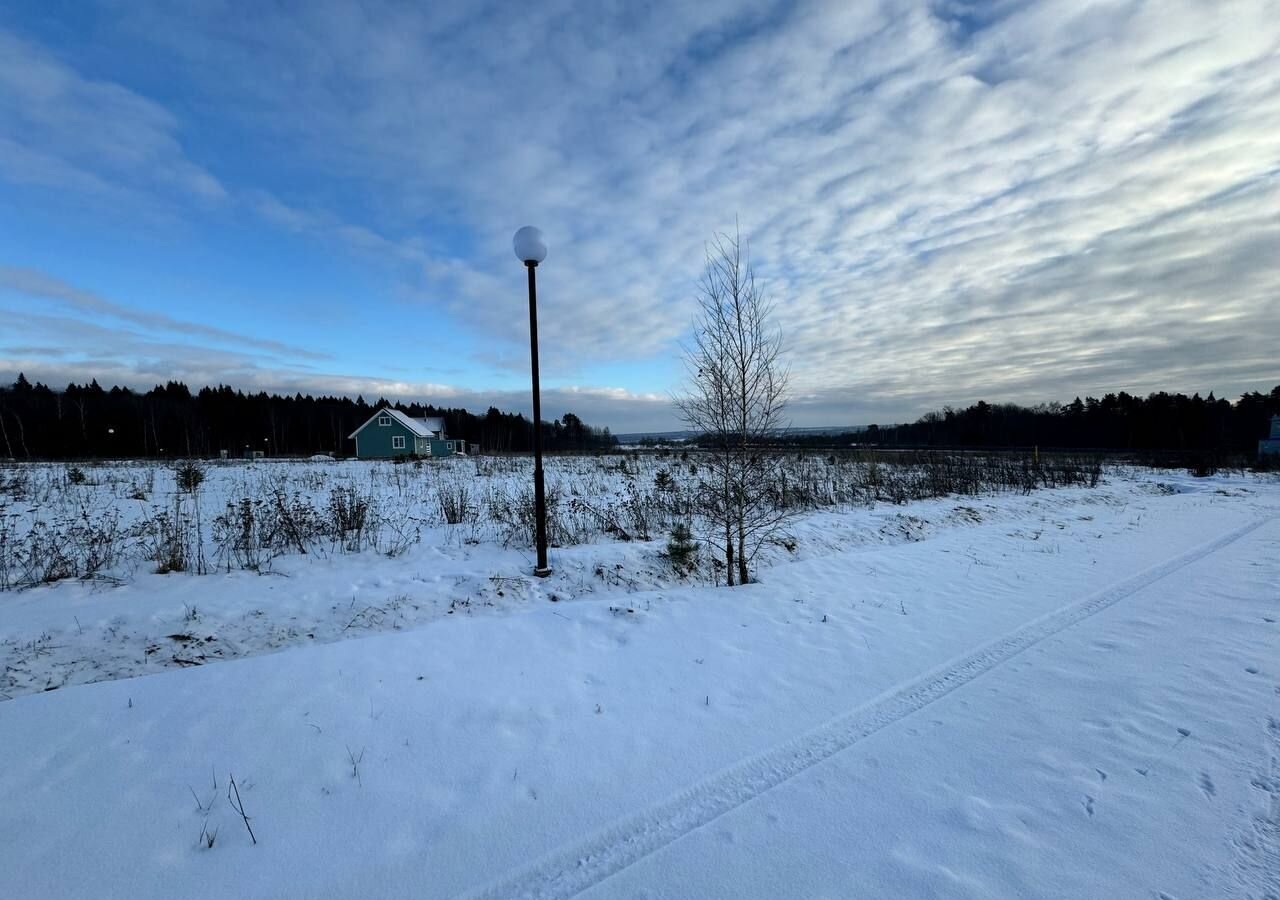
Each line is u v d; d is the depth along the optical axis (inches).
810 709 173.6
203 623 221.1
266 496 510.9
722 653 217.2
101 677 184.2
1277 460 1250.0
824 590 302.0
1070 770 138.3
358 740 153.4
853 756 147.0
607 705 176.1
